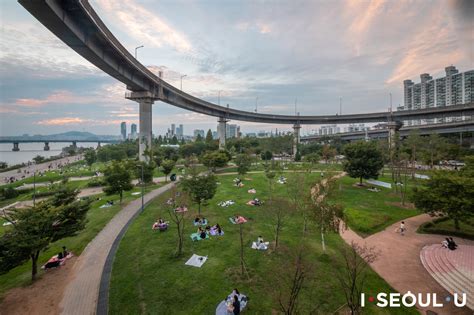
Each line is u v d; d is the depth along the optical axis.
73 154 155.38
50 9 29.02
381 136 141.75
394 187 46.81
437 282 17.36
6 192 51.75
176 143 157.88
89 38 39.41
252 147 103.75
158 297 15.72
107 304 15.34
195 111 96.19
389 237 25.20
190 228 27.31
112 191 38.31
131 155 115.56
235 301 13.67
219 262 19.75
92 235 26.31
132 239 25.08
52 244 24.92
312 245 22.72
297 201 26.50
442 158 56.94
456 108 82.94
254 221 29.17
